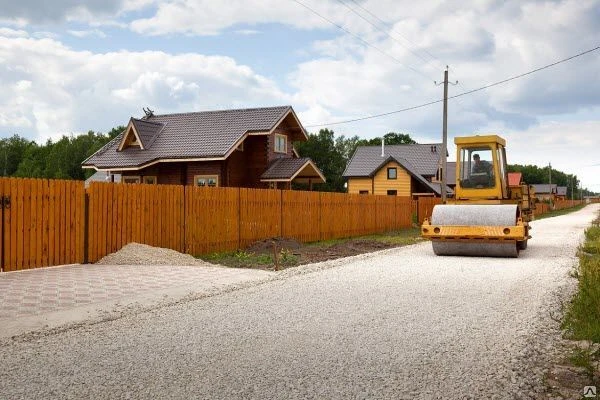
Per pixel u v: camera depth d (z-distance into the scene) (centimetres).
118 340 638
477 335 661
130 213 1396
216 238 1656
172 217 1510
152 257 1328
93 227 1309
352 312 795
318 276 1165
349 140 9981
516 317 759
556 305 841
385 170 5128
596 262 1034
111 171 3008
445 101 3419
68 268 1220
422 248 1864
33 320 734
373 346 612
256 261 1463
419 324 718
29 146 11569
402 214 3089
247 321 736
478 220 1555
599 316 692
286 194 1995
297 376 509
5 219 1130
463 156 1792
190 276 1130
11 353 584
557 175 18312
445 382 493
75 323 720
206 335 661
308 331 680
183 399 451
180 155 2827
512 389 477
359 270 1265
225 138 2902
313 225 2164
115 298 889
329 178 8125
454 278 1138
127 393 464
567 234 2542
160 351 591
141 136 2995
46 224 1212
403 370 527
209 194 1631
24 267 1171
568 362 563
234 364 545
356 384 488
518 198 1869
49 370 526
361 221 2562
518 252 1577
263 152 3014
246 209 1783
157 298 892
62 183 1242
